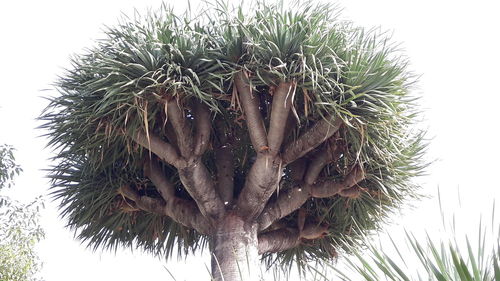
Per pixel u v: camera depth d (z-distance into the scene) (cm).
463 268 259
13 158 757
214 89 535
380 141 540
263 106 572
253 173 528
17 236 720
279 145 516
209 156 610
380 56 538
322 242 634
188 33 538
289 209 572
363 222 607
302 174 580
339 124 510
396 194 577
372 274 275
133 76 510
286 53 507
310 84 493
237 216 543
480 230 283
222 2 571
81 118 548
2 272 691
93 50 572
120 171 598
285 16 530
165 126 553
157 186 584
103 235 634
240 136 600
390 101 517
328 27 550
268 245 585
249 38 504
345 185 554
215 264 521
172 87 500
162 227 638
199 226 558
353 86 509
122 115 507
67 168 614
